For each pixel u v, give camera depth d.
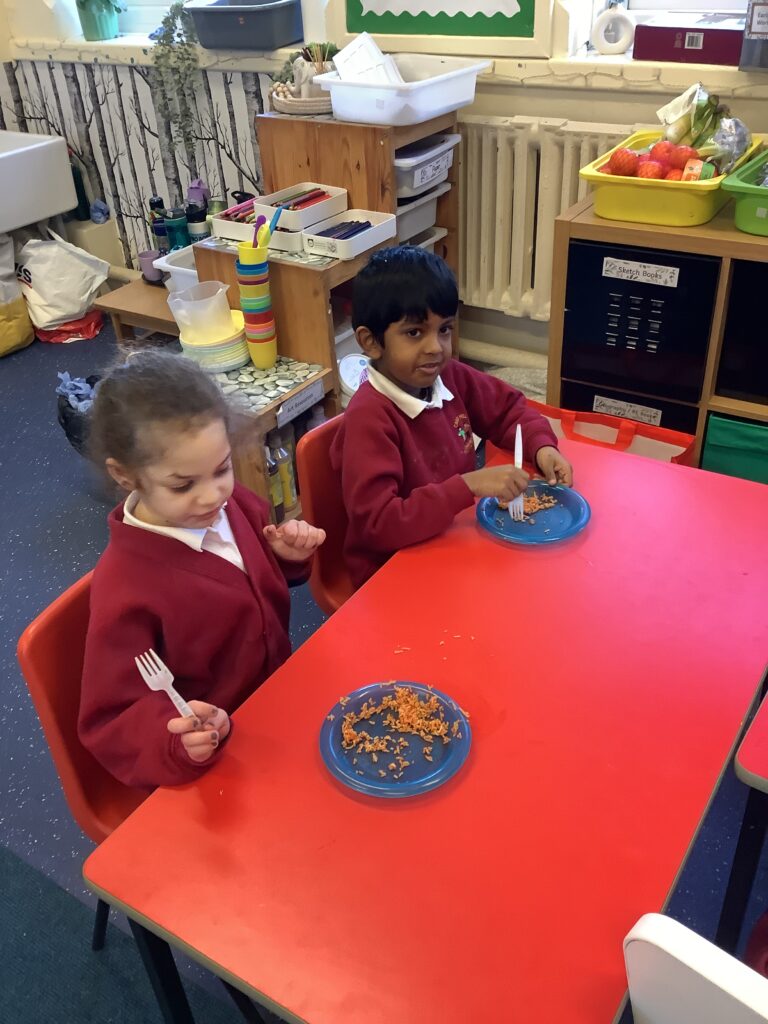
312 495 1.42
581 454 1.40
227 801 0.83
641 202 1.88
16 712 1.89
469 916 0.72
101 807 1.12
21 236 3.60
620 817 0.79
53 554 2.36
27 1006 1.35
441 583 1.11
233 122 3.11
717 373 1.98
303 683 0.97
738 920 1.07
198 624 1.06
